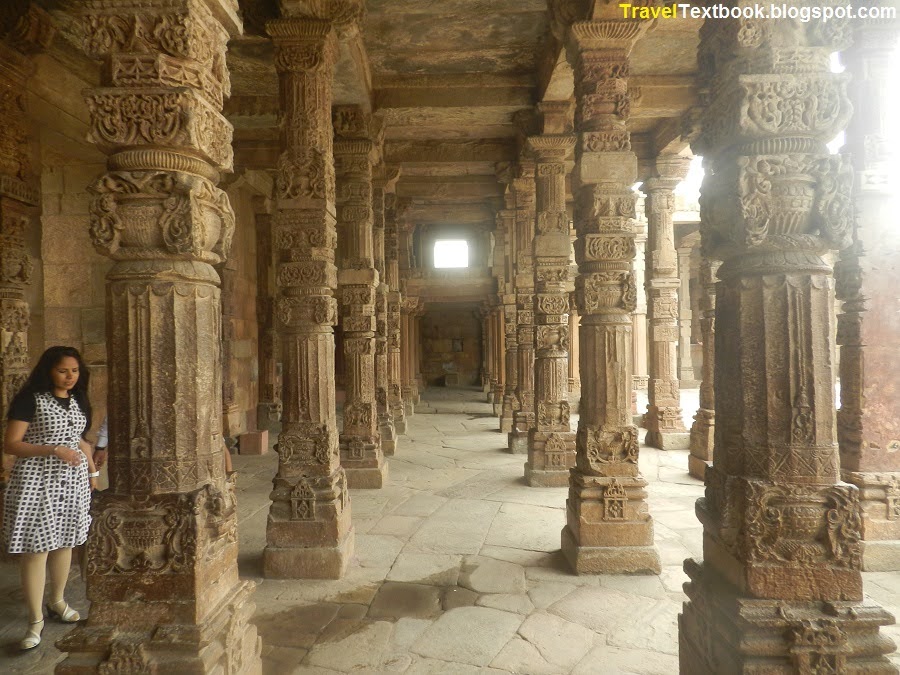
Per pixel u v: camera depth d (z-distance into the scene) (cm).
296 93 527
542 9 692
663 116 988
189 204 237
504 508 709
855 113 520
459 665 360
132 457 245
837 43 257
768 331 264
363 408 834
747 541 257
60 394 398
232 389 1148
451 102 866
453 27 731
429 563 529
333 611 433
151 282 245
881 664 244
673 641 388
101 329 871
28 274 559
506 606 440
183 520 242
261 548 571
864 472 518
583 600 450
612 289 534
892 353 518
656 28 705
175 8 232
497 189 1468
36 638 381
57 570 412
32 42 534
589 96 532
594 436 525
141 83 232
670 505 724
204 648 239
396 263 1371
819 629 242
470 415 1706
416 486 828
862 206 516
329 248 537
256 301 1348
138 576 242
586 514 512
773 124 255
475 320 2958
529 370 1117
